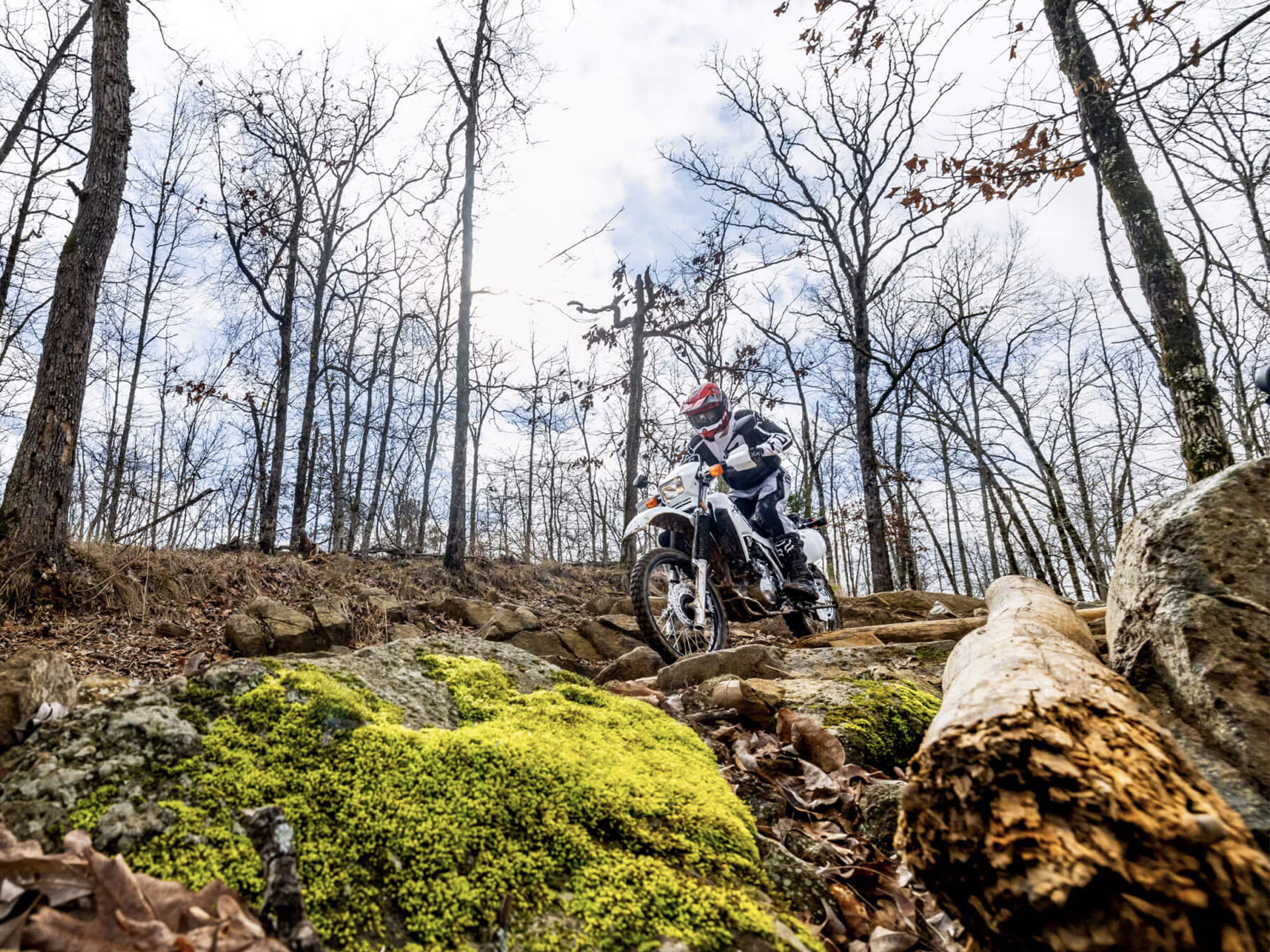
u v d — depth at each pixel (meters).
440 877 1.22
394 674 2.02
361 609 6.96
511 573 12.06
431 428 20.06
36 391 6.27
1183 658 1.71
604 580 13.84
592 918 1.22
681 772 1.85
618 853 1.42
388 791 1.38
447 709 1.93
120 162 7.02
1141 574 1.97
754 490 5.16
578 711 2.05
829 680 3.13
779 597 4.97
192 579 6.92
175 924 0.90
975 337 16.77
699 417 5.13
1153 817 0.98
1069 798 1.04
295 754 1.42
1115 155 5.96
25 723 1.39
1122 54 4.73
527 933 1.17
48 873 0.90
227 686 1.56
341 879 1.15
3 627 5.22
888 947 1.46
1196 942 0.90
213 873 1.07
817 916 1.52
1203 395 5.31
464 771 1.50
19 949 0.79
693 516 4.51
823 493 22.08
